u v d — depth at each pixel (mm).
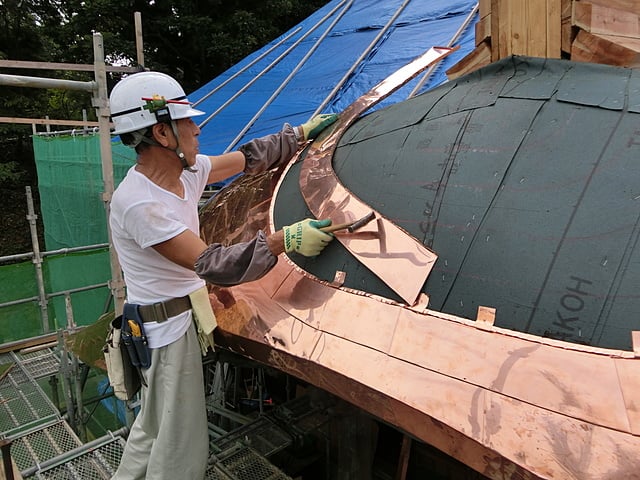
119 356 2223
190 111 2037
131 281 2129
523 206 1751
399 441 3629
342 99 6285
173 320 2104
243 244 1921
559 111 1956
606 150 1746
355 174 2365
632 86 1945
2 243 15531
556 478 1272
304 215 2402
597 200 1645
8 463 2451
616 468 1228
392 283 1880
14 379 5125
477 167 1955
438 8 7527
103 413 6582
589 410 1326
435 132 2234
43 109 16359
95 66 4266
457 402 1515
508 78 2314
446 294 1750
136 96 1933
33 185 17438
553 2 2377
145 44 16203
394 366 1701
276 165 2865
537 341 1495
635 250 1508
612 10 2326
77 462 3141
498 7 2621
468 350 1590
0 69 15312
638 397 1292
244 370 4852
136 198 1937
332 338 1918
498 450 1379
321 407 3209
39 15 16781
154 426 2219
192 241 1920
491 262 1704
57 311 8484
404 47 6840
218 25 15328
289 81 7559
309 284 2146
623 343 1389
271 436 3363
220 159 2527
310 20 10109
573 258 1575
